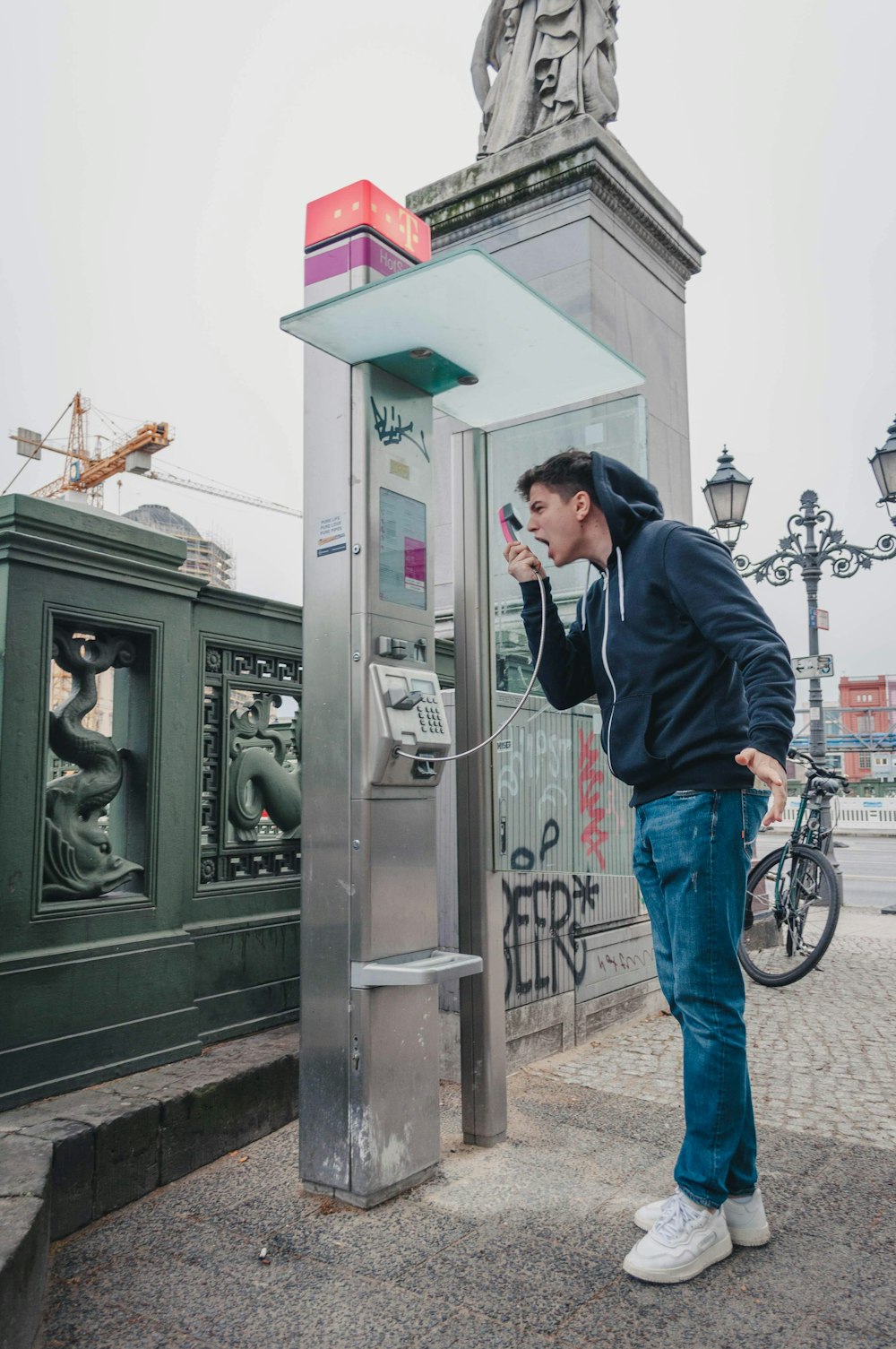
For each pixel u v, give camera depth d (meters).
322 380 2.63
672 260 5.69
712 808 2.10
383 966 2.33
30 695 2.62
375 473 2.53
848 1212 2.33
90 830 2.84
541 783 3.02
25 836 2.58
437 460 5.14
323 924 2.46
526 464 3.05
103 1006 2.70
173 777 3.07
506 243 5.10
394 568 2.57
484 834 2.83
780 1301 1.90
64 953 2.61
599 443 2.96
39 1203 1.83
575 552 2.44
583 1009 4.05
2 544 2.58
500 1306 1.88
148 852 2.96
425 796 2.61
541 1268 2.03
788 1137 2.89
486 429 3.12
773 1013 4.66
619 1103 3.18
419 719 2.48
